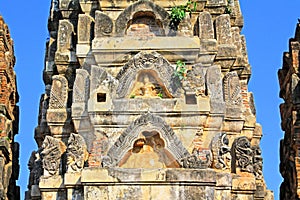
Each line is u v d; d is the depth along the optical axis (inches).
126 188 657.0
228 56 761.6
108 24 754.8
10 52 919.0
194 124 708.0
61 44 780.0
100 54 745.0
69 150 686.5
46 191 684.7
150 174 658.2
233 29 817.5
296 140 813.9
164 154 684.1
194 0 788.6
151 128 682.8
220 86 730.8
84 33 764.0
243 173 696.4
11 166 858.1
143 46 744.3
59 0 817.5
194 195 655.1
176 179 655.8
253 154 740.7
